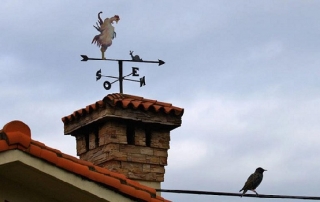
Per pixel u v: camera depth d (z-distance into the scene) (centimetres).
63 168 1146
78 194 1188
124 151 1694
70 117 1802
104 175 1178
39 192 1202
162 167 1725
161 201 1222
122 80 1769
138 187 1217
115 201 1175
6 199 1174
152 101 1770
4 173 1158
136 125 1722
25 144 1114
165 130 1755
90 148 1750
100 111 1716
